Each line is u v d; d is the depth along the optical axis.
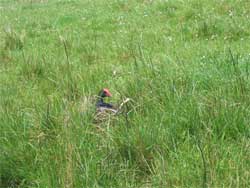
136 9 12.52
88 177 4.04
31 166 4.49
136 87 5.42
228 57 6.27
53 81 6.62
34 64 7.78
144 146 4.41
